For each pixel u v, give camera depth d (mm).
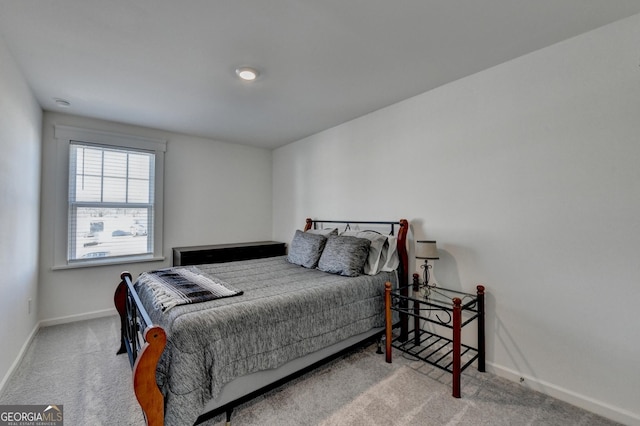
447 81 2439
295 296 1981
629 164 1658
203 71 2236
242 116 3242
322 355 2115
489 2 1524
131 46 1906
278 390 1954
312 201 3980
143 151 3633
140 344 1946
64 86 2480
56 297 3105
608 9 1588
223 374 1564
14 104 2061
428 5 1543
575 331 1834
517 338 2074
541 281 1972
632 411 1635
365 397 1888
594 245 1770
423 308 2568
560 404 1827
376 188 3096
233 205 4402
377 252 2678
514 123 2092
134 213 3611
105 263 3355
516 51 1999
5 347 1954
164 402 1407
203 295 1878
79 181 3268
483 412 1749
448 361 2359
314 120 3389
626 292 1664
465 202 2369
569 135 1857
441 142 2527
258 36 1806
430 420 1678
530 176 2020
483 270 2254
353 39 1844
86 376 2115
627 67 1661
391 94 2686
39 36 1790
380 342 2592
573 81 1840
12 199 2062
